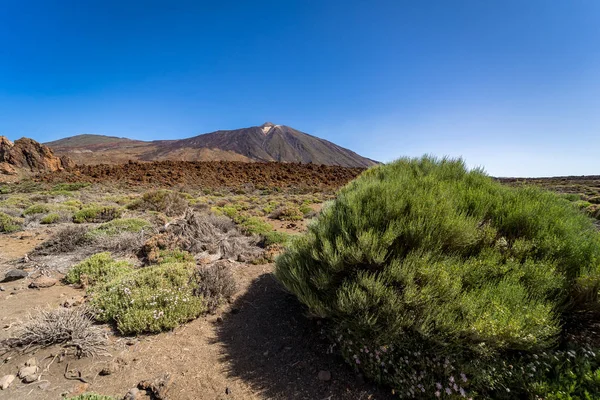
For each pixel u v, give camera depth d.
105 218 10.32
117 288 4.11
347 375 2.81
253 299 4.48
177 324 3.66
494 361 2.44
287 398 2.57
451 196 3.87
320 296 3.29
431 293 2.68
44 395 2.55
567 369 2.30
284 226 10.23
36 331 3.22
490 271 2.98
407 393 2.42
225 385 2.72
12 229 8.61
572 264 3.17
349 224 3.56
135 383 2.72
